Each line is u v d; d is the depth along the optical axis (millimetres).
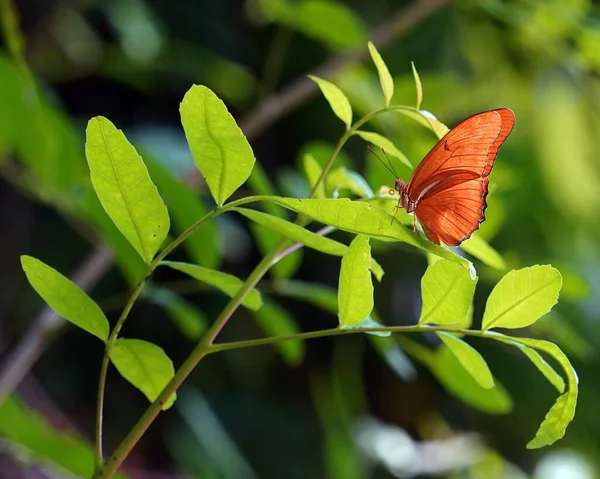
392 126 759
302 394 1407
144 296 668
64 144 676
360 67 815
